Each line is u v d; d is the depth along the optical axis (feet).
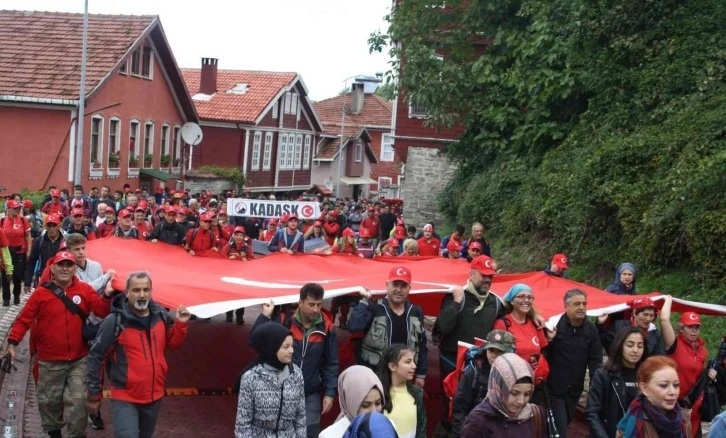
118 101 123.34
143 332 23.75
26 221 54.80
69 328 26.66
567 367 25.93
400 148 114.73
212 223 52.75
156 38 135.13
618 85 65.72
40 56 118.52
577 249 62.23
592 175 59.41
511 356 17.53
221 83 188.44
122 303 23.88
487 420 17.51
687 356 26.48
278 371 19.67
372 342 26.16
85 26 101.30
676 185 49.75
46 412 27.09
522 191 76.43
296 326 24.84
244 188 163.84
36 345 27.20
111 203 79.05
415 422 20.97
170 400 35.06
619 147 57.82
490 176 87.04
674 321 45.78
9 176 114.11
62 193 84.58
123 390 23.52
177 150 152.15
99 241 41.04
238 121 173.37
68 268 26.68
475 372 22.21
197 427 31.60
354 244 52.37
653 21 63.46
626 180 56.95
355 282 31.99
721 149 49.60
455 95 88.94
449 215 102.12
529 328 25.41
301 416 19.98
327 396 24.98
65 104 111.04
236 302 26.71
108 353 23.72
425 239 55.42
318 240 61.82
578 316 25.73
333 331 25.30
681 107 57.82
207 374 39.58
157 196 114.01
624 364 22.13
